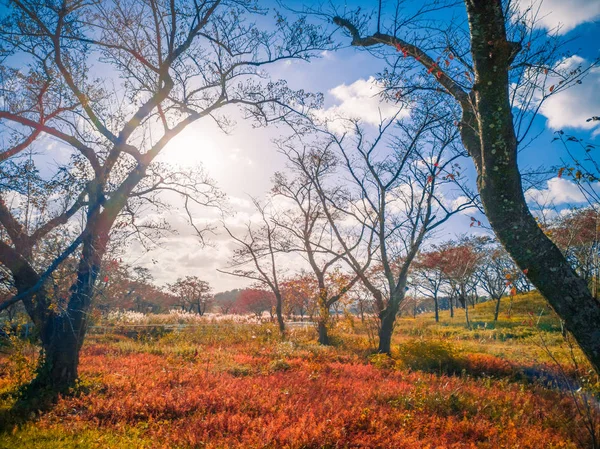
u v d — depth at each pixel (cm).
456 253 3772
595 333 373
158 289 5944
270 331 2695
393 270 3066
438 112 1461
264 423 848
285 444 748
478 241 3369
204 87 1323
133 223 1186
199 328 2739
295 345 2238
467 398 1082
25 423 839
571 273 389
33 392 1053
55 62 1113
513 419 960
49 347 1109
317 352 1914
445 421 922
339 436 782
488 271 4188
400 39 622
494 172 406
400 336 3309
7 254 1012
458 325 4091
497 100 403
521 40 489
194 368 1413
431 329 3806
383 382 1242
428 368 1602
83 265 1077
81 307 1119
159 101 1238
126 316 2947
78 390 1056
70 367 1114
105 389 1088
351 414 895
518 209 403
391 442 779
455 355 1698
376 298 2048
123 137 1172
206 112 1306
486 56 401
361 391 1106
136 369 1366
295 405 956
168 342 2316
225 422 848
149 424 855
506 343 2638
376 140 2034
